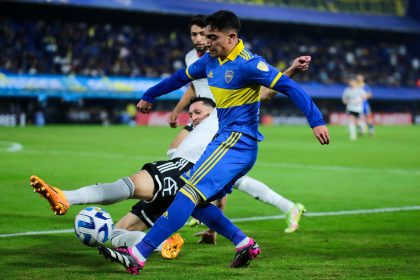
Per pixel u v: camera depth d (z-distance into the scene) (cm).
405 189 2825
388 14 12094
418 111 12450
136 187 1366
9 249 1556
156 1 9606
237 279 1287
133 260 1280
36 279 1269
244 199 2492
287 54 11431
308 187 2869
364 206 2355
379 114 11488
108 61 9469
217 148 1322
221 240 1705
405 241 1709
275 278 1295
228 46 1321
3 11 9200
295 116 10869
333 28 11975
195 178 1307
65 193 1261
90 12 9794
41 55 8975
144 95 1491
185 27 10644
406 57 12631
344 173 3419
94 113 9238
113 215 2103
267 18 10525
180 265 1409
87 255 1495
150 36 10212
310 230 1873
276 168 3638
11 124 8475
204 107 1534
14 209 2166
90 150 4606
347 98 6575
